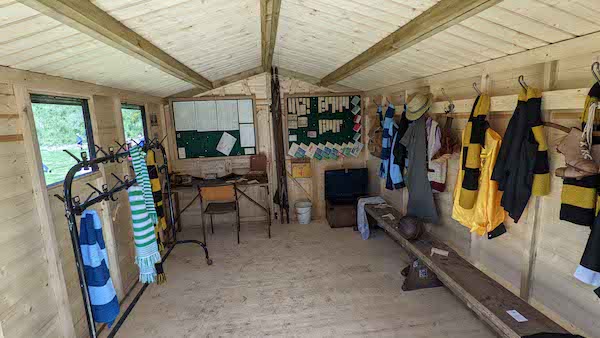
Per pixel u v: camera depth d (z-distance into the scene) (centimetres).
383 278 344
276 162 519
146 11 179
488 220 242
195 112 499
